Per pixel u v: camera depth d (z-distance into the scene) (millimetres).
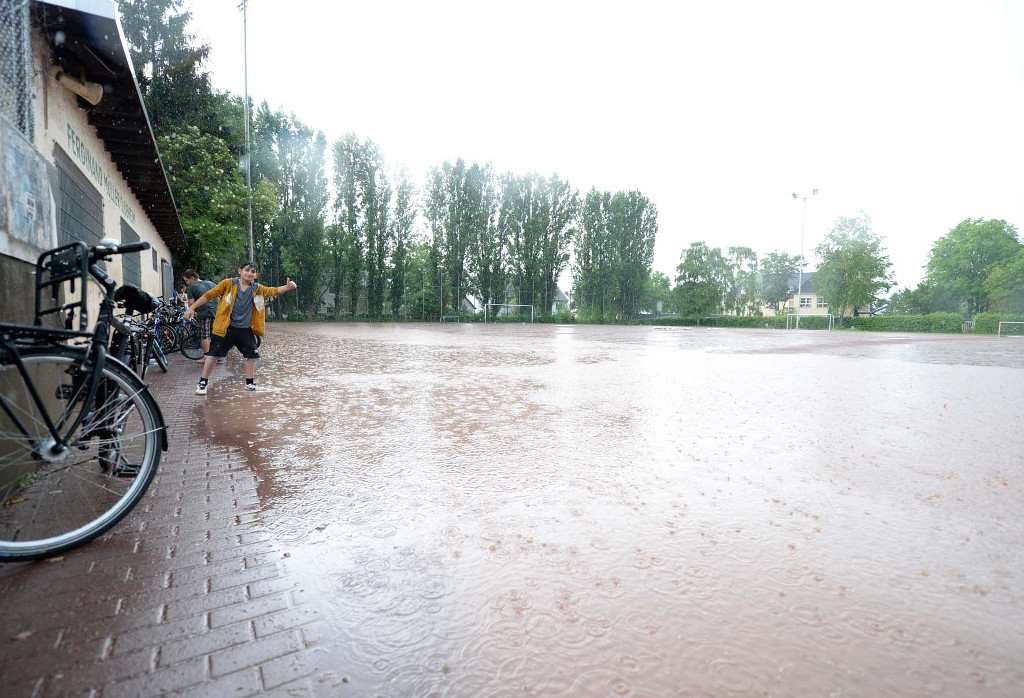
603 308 56875
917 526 2943
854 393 7941
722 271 62188
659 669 1709
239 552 2498
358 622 1952
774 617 2025
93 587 2152
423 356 13188
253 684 1616
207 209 24109
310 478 3611
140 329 4285
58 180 5977
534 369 10734
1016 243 64375
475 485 3535
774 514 3096
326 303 50438
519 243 53031
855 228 55531
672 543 2680
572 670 1700
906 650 1833
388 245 48406
